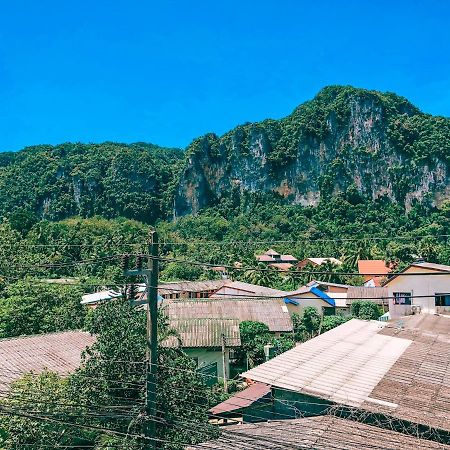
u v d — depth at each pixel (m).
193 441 15.27
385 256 84.88
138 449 14.44
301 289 54.53
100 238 80.81
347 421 14.84
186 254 88.50
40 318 31.75
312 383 16.45
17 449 14.84
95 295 42.28
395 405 14.98
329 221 152.62
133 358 16.67
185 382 16.72
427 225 136.38
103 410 15.16
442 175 156.50
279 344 33.09
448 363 18.86
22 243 46.22
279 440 13.52
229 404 22.38
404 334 23.27
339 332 23.66
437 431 14.01
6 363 20.70
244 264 83.00
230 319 32.44
